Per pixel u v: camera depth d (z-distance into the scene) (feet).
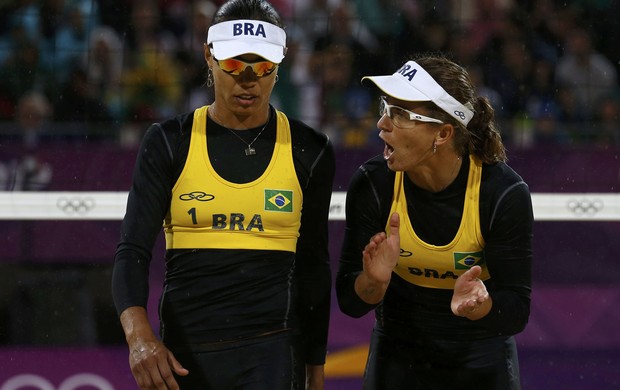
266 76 34.65
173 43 79.36
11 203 63.36
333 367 63.77
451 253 36.68
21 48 78.23
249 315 35.24
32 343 65.05
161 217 35.47
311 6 80.33
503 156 37.19
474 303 33.63
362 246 38.01
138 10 79.36
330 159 36.86
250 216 35.14
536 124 75.10
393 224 34.94
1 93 76.79
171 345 35.86
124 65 78.64
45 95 77.10
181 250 35.47
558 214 63.16
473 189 36.14
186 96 78.69
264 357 35.29
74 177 66.23
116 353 64.75
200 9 79.77
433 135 35.47
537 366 64.08
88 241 65.36
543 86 77.10
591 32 78.18
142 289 34.19
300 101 78.28
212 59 35.78
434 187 36.29
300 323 38.14
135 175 35.60
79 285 65.51
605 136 74.69
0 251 65.05
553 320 64.54
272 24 35.32
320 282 38.11
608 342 64.28
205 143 35.24
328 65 78.74
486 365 38.73
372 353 40.63
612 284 64.80
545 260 65.26
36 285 65.21
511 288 36.70
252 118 35.63
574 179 66.23
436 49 78.38
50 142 71.87
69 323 65.36
